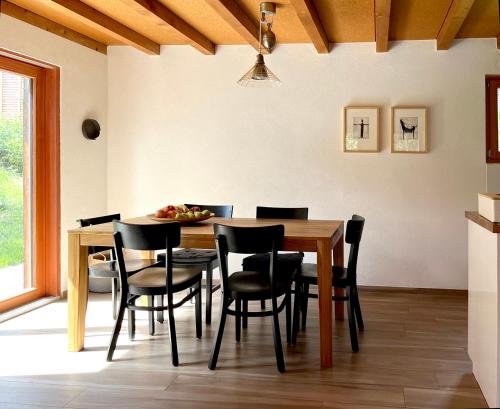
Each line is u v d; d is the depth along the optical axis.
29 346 3.23
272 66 4.92
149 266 3.57
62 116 4.48
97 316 3.90
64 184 4.52
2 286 3.99
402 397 2.48
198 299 3.40
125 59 5.18
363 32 4.42
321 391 2.56
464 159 4.64
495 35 4.48
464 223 4.66
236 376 2.75
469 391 2.55
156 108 5.15
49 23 4.25
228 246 2.84
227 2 3.50
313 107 4.87
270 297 2.87
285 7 3.77
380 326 3.66
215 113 5.05
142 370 2.84
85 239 3.12
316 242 2.88
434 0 3.55
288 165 4.95
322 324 2.88
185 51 5.07
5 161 4.02
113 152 5.24
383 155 4.77
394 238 4.79
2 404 2.41
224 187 5.07
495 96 4.65
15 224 4.14
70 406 2.39
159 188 5.18
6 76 4.02
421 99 4.68
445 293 4.71
